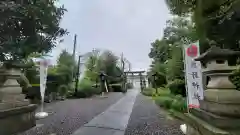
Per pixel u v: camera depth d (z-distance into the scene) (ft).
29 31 16.74
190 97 14.55
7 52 16.72
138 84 144.97
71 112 23.72
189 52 14.98
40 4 16.46
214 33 9.11
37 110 25.14
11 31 15.51
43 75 22.91
